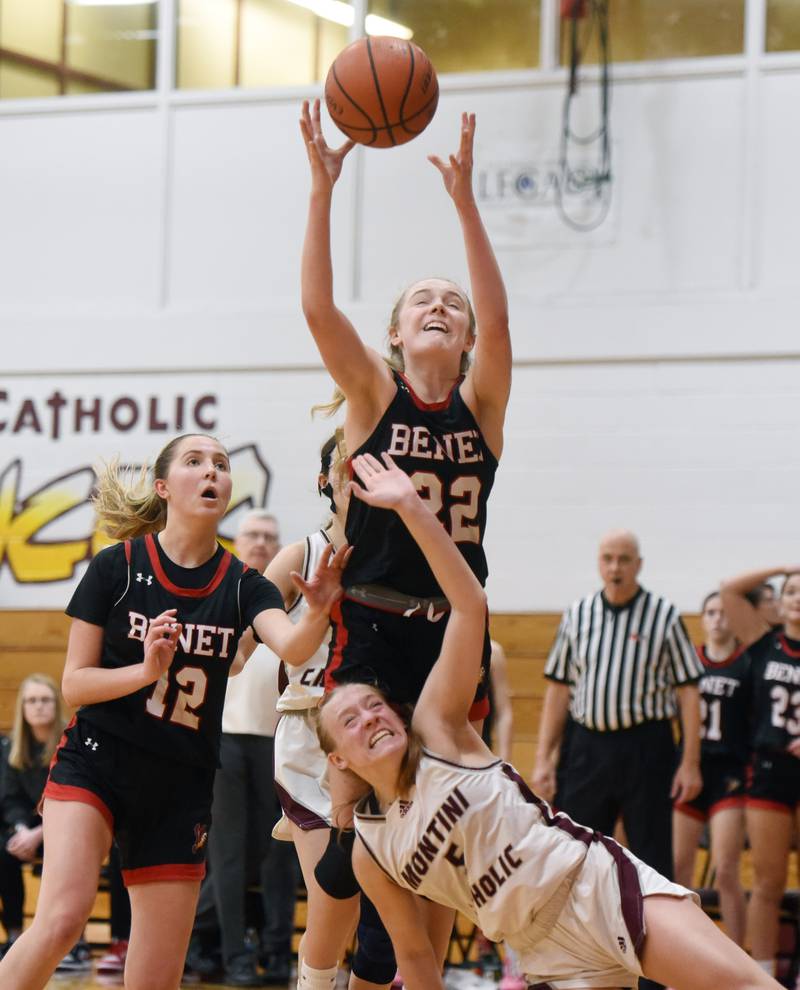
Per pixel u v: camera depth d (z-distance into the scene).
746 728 12.24
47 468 16.48
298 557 8.11
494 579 15.19
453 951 13.27
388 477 5.84
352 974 7.37
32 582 16.28
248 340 16.20
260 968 11.86
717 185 15.26
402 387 6.24
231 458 16.05
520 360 15.41
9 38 17.28
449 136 15.91
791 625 11.98
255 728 11.69
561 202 15.54
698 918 5.80
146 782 6.57
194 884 6.59
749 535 14.70
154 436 16.30
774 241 15.09
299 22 16.70
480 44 16.02
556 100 15.66
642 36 15.58
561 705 11.92
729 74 15.33
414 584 6.24
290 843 11.76
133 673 6.36
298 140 16.45
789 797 11.75
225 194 16.59
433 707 6.11
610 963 5.97
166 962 6.45
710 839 13.20
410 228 15.91
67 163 17.00
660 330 15.12
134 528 7.53
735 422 14.88
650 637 11.30
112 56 17.11
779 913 12.06
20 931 12.70
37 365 16.66
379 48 6.56
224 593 6.79
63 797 6.45
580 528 15.07
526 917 5.98
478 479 6.27
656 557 14.86
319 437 15.91
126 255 16.73
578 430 15.21
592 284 15.40
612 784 11.20
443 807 5.95
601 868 5.96
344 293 15.93
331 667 6.43
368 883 6.30
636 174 15.42
